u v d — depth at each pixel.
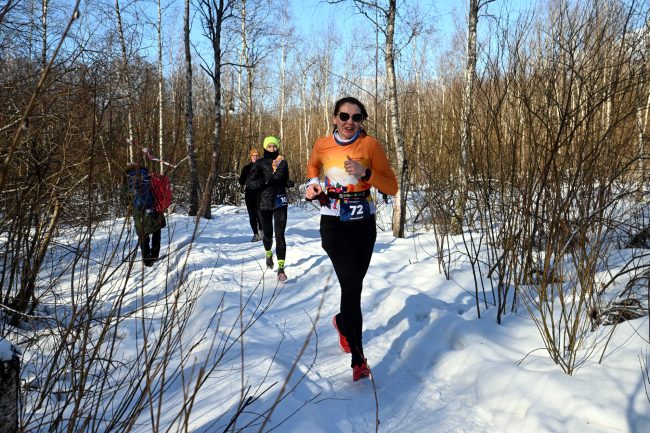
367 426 2.18
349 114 2.67
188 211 10.16
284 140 21.81
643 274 3.05
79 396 1.67
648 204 3.63
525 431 2.00
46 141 3.09
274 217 4.96
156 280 4.78
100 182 2.42
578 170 2.79
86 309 1.95
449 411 2.29
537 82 3.18
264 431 1.88
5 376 1.27
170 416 2.04
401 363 2.87
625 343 2.53
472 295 3.65
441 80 20.75
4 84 3.10
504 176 3.45
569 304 3.15
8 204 3.17
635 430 1.89
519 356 2.66
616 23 2.94
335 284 4.58
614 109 2.97
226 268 5.30
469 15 6.39
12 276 3.32
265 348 2.88
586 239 2.78
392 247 6.32
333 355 2.98
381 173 2.76
